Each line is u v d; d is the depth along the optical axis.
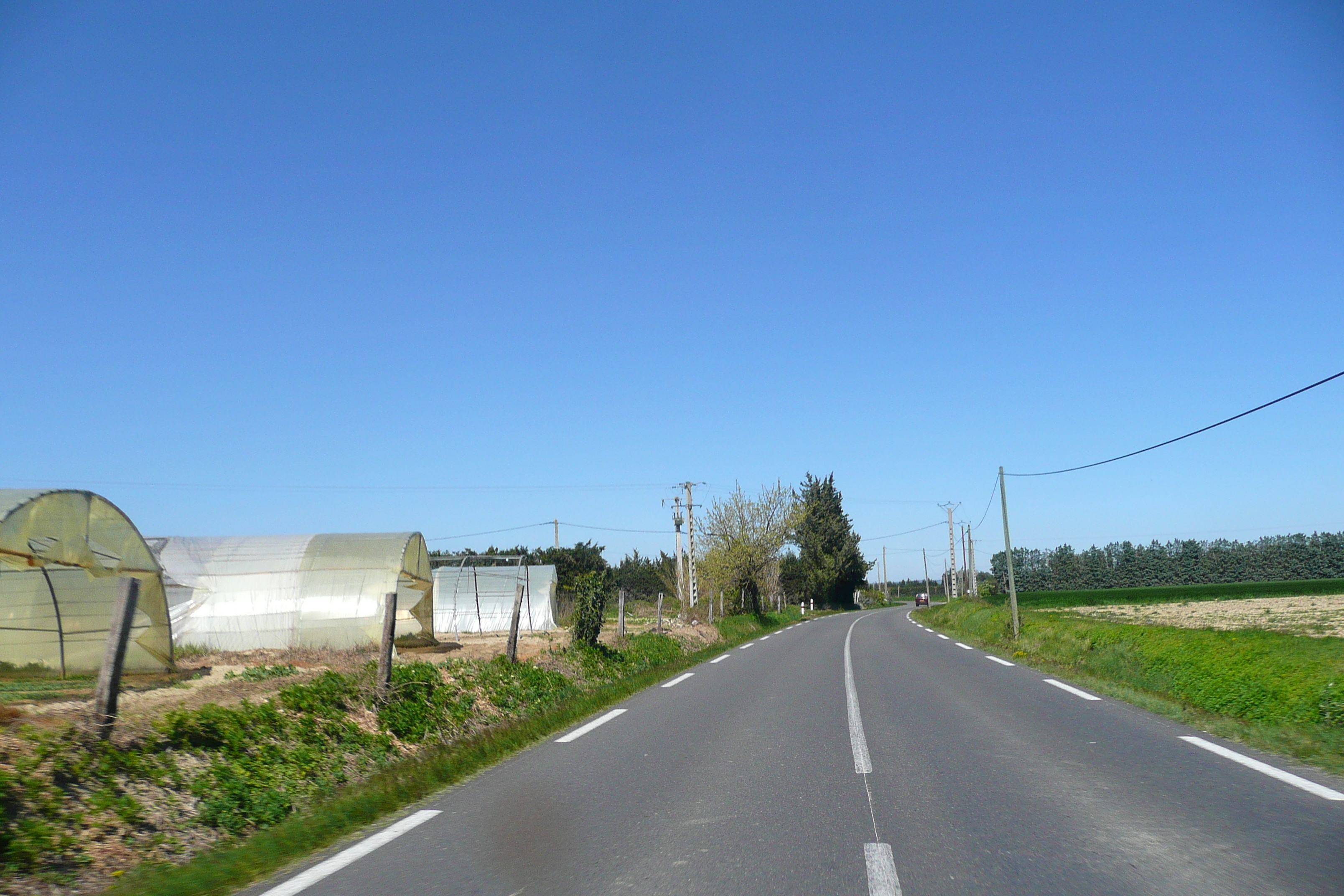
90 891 5.00
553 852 5.47
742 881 4.84
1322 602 51.66
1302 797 6.36
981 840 5.52
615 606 50.91
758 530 51.31
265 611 19.95
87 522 13.10
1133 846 5.29
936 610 65.06
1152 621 35.12
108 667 6.82
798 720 10.88
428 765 8.06
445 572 34.28
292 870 5.24
